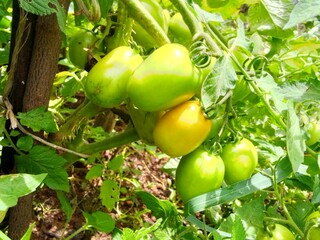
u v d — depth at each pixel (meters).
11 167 0.47
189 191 0.42
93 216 0.49
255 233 0.45
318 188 0.43
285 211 0.45
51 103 0.70
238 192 0.43
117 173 0.80
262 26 0.54
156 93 0.38
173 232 0.50
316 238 0.45
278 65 0.64
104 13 0.43
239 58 0.47
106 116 0.76
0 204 0.33
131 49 0.41
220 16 0.50
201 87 0.40
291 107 0.40
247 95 0.51
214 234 0.38
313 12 0.36
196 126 0.40
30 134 0.44
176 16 0.49
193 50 0.39
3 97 0.44
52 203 0.73
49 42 0.43
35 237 0.68
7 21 0.62
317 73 0.73
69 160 0.50
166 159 0.93
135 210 0.79
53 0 0.35
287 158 0.46
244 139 0.45
